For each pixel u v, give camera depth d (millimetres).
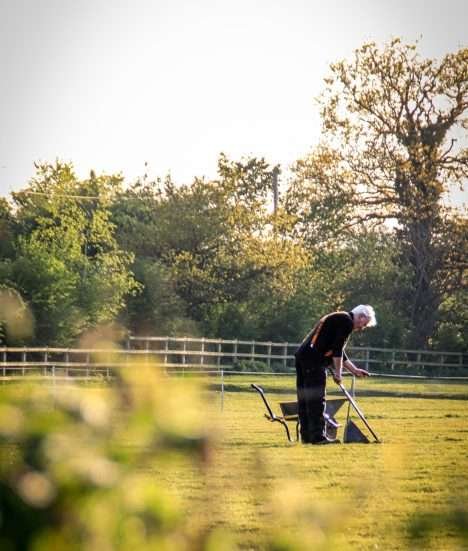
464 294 155125
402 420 61375
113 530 6754
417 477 33844
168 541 6887
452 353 140250
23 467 6727
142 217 162500
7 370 97750
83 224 137000
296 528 7863
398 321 146875
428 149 153500
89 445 6867
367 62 156000
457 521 7902
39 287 112938
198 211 150625
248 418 61625
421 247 154000
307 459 38656
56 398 7125
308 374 44969
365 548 21484
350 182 157125
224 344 136750
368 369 138375
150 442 6969
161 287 140875
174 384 7152
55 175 141750
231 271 149000
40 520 6652
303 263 149000
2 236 123125
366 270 155125
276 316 146500
